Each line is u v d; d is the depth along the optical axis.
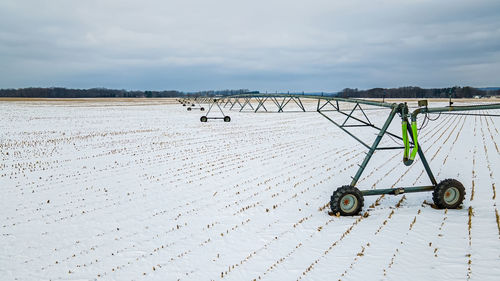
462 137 26.44
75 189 14.35
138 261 8.31
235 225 10.34
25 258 8.58
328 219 10.48
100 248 9.04
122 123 41.66
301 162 19.25
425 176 15.13
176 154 22.06
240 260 8.20
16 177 16.23
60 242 9.44
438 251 7.98
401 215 10.35
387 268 7.40
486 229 8.95
